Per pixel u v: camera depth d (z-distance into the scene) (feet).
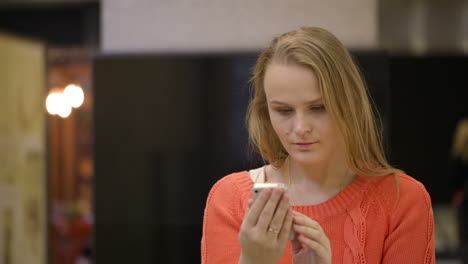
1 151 17.72
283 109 6.16
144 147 19.26
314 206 6.82
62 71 30.96
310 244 5.61
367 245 6.55
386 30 24.66
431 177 27.55
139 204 19.15
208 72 19.10
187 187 19.11
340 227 6.66
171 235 19.02
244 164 18.92
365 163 6.50
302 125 5.98
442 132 27.48
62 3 29.63
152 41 19.66
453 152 27.37
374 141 6.65
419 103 27.50
